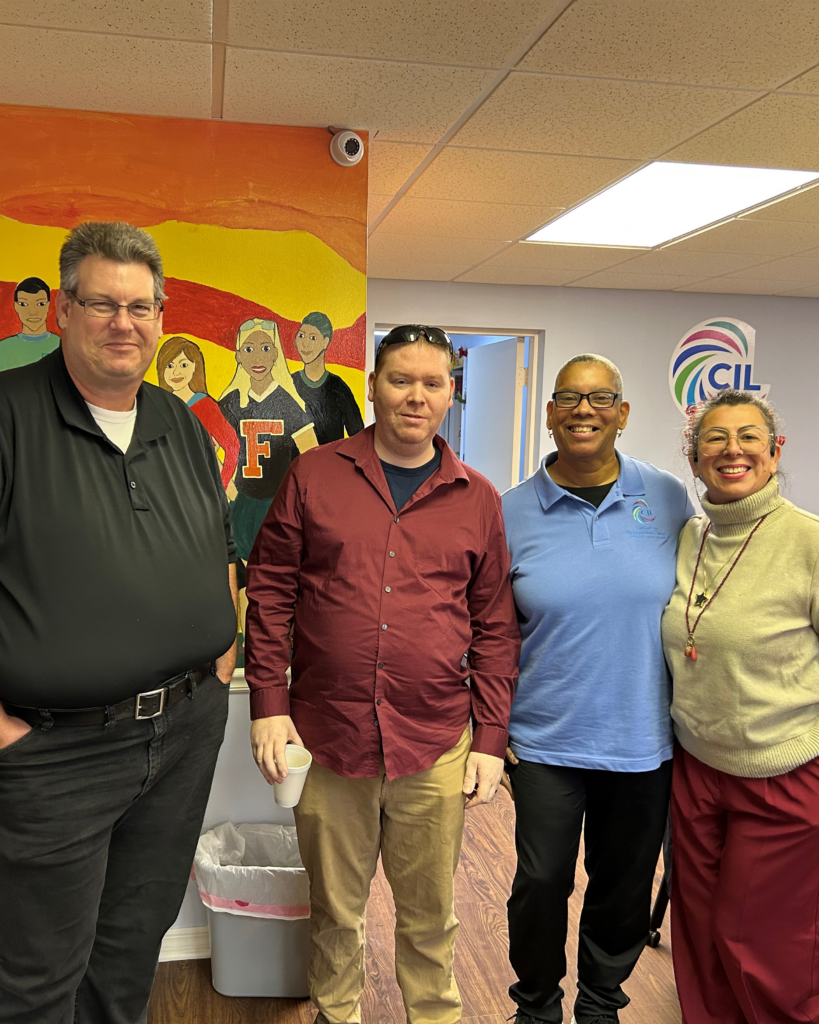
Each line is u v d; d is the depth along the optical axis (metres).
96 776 1.35
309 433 2.29
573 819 1.78
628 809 1.78
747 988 1.68
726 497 1.70
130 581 1.33
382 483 1.66
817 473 5.25
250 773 2.27
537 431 4.96
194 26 1.69
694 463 1.77
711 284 4.70
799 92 2.04
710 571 1.70
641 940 1.85
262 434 2.26
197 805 1.58
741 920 1.68
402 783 1.69
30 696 1.26
